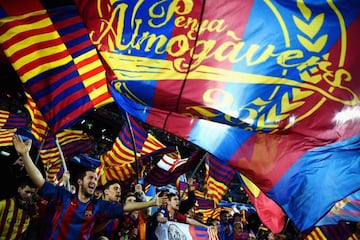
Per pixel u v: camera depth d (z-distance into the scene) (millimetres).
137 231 5211
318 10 3141
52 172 5441
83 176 3709
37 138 4301
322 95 3111
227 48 3115
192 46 3113
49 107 3408
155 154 6648
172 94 3037
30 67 3365
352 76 3094
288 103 3102
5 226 3686
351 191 3055
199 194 9953
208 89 3053
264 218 4379
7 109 11891
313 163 3152
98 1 3156
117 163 6543
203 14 3127
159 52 3119
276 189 3162
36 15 3410
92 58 3621
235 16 3125
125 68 3084
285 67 3117
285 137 3219
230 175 6418
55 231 3475
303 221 3076
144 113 3410
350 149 3098
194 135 3348
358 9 3129
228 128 3332
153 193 7344
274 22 3133
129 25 3154
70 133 6180
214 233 5824
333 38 3123
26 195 3795
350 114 3100
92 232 3980
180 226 5473
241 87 3086
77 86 3559
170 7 3160
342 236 6430
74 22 3521
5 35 3305
